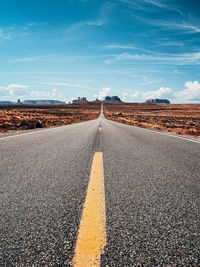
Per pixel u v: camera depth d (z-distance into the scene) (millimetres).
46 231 1242
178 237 1193
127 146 5035
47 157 3611
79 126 14922
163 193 1911
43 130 10648
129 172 2656
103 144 5355
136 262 978
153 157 3695
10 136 7301
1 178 2363
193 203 1688
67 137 7012
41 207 1579
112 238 1172
